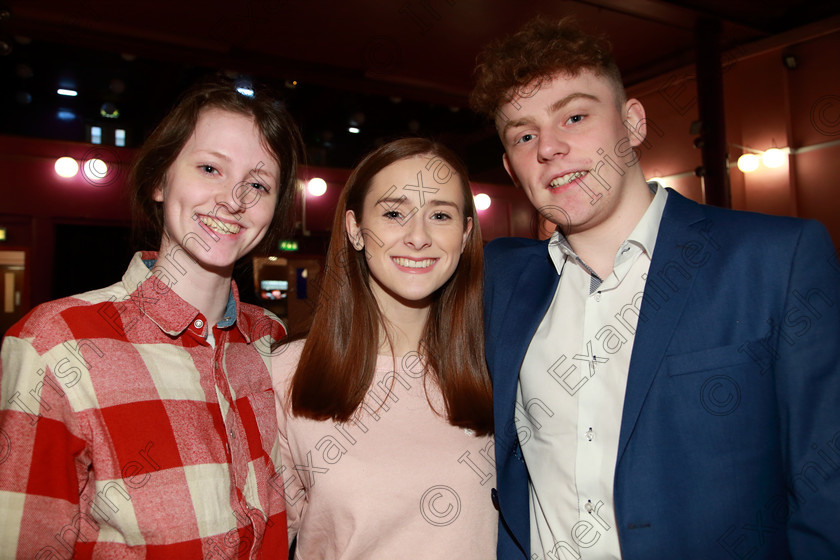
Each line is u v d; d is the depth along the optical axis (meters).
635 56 8.02
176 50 7.10
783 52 7.75
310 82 8.20
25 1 6.10
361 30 7.01
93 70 8.58
